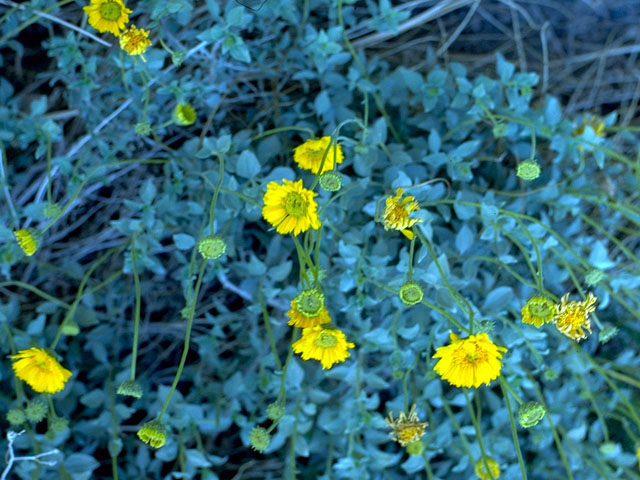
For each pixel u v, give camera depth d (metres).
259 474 0.94
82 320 0.86
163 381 0.96
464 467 0.86
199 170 0.85
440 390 0.85
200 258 0.84
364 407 0.84
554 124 0.88
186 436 0.86
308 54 0.86
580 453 0.90
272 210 0.72
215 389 0.89
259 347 0.86
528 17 1.05
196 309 0.95
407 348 0.85
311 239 0.75
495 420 0.88
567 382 0.91
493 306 0.83
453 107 0.87
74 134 0.92
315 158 0.78
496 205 0.84
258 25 0.88
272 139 0.86
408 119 0.90
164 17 0.87
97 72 0.88
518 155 0.92
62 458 0.82
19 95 0.90
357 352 0.88
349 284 0.81
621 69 1.07
